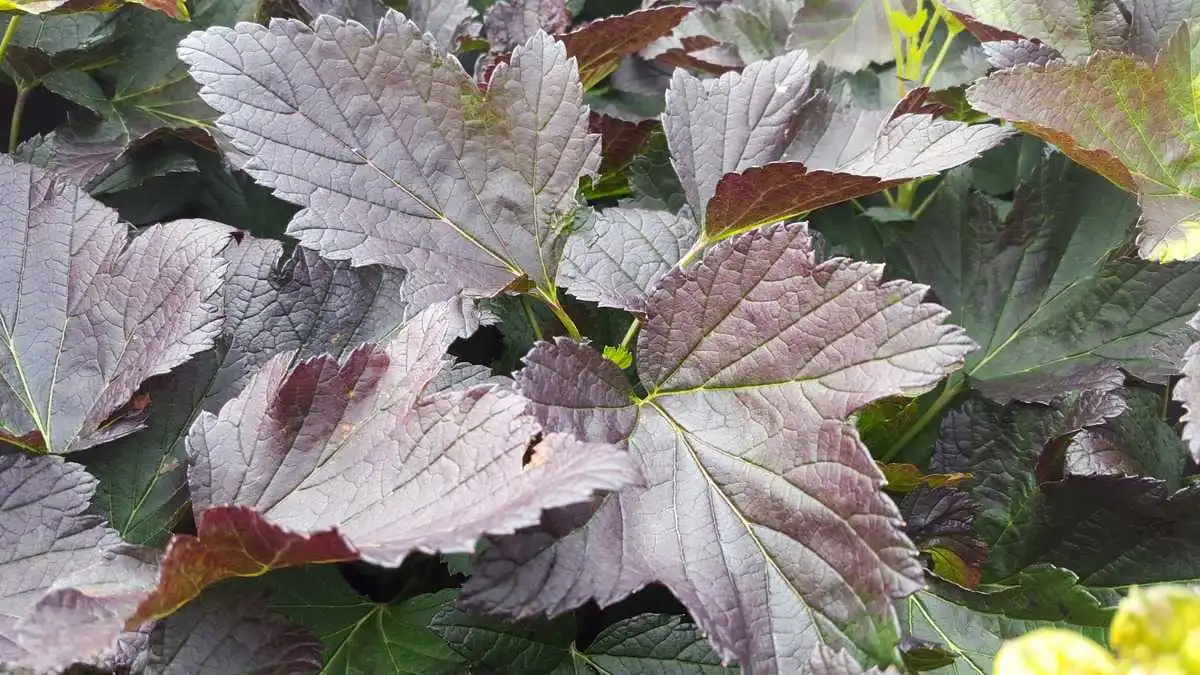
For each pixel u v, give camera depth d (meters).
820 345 0.20
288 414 0.20
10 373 0.23
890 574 0.18
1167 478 0.25
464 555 0.24
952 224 0.29
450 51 0.32
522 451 0.18
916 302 0.19
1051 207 0.28
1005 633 0.22
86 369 0.23
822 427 0.19
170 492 0.22
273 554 0.18
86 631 0.17
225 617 0.19
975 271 0.29
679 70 0.26
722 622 0.18
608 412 0.21
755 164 0.26
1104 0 0.29
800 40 0.34
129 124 0.30
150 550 0.19
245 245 0.25
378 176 0.23
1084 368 0.26
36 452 0.21
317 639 0.20
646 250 0.25
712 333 0.21
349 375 0.20
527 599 0.18
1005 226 0.29
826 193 0.23
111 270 0.23
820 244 0.28
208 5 0.31
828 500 0.19
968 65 0.32
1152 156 0.25
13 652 0.18
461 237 0.23
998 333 0.28
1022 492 0.24
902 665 0.18
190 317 0.22
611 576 0.18
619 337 0.27
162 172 0.29
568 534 0.19
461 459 0.19
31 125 0.31
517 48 0.24
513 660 0.23
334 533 0.17
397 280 0.25
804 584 0.19
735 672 0.22
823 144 0.27
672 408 0.21
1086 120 0.24
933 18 0.31
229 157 0.28
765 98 0.26
